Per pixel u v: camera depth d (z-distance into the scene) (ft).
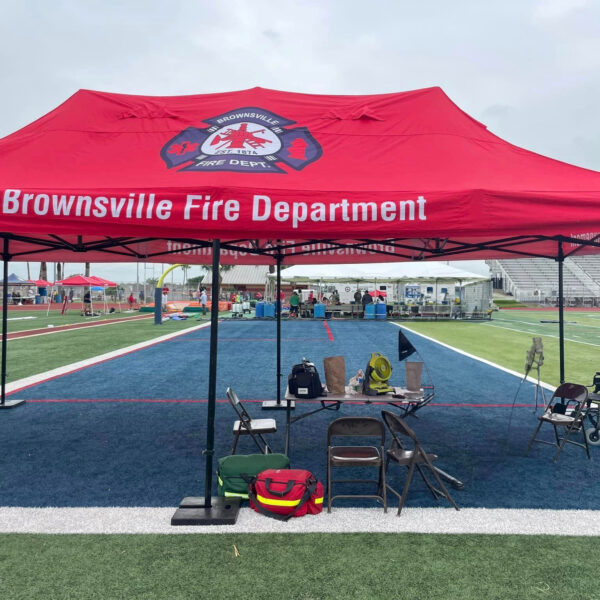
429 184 11.41
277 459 13.34
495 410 23.52
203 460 16.07
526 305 173.78
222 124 14.76
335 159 12.85
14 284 154.30
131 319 95.14
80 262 25.64
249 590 8.70
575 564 9.64
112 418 21.61
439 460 16.24
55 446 17.56
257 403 24.81
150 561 9.71
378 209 10.44
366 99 16.66
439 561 9.74
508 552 10.11
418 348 48.24
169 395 26.50
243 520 11.64
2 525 11.28
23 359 39.93
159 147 13.50
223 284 234.99
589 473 15.03
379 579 9.07
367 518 11.75
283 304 123.85
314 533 10.98
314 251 22.75
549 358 41.19
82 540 10.59
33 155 12.88
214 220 10.26
